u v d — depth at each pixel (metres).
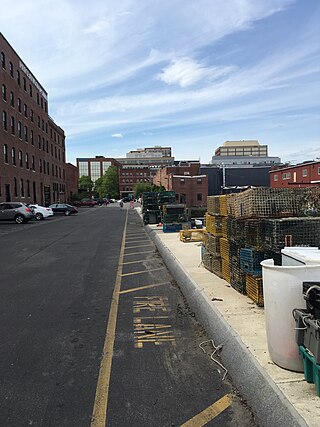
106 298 7.08
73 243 15.56
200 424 3.13
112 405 3.43
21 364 4.29
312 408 2.83
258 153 174.75
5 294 7.40
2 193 37.12
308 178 53.19
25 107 46.06
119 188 154.88
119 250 13.46
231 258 6.62
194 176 69.44
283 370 3.48
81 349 4.70
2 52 37.75
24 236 18.70
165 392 3.65
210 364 4.25
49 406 3.42
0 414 3.30
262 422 3.05
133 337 5.10
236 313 5.18
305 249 4.16
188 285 7.21
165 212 18.75
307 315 3.08
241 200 5.88
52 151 61.31
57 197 64.56
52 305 6.63
